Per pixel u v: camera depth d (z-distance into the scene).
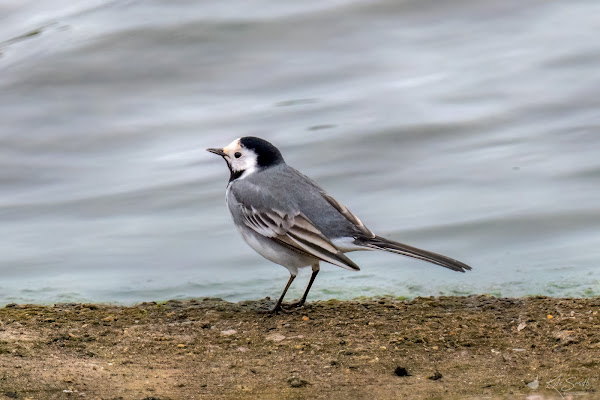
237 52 22.55
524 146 18.33
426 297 12.27
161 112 20.67
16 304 12.12
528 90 20.42
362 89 21.09
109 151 19.33
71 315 11.37
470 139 18.80
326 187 17.27
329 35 22.97
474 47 22.47
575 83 20.50
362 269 14.02
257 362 9.59
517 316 11.02
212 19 23.44
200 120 20.14
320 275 13.84
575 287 12.63
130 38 23.09
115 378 9.04
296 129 19.56
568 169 17.14
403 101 20.36
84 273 14.09
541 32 22.84
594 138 18.33
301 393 8.67
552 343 9.98
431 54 22.34
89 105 20.94
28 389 8.61
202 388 8.82
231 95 21.25
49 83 21.88
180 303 12.20
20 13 25.50
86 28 23.70
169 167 18.41
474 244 14.73
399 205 16.34
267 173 11.91
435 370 9.28
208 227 15.88
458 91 20.61
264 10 23.86
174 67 22.28
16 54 22.94
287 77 21.77
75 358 9.62
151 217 16.42
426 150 18.50
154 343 10.27
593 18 23.38
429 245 14.81
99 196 17.31
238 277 13.78
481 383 8.87
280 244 11.44
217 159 18.58
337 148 18.70
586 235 14.75
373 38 23.06
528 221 15.34
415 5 23.61
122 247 15.11
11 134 19.91
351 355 9.76
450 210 15.93
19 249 15.07
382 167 17.97
